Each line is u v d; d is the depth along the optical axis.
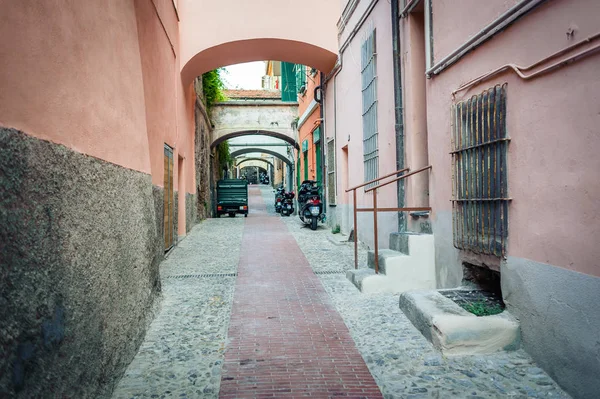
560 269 3.07
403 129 6.55
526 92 3.46
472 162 4.30
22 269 1.97
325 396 3.07
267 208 30.88
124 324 3.49
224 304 5.29
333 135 11.80
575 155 2.92
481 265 4.30
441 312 3.97
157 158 7.12
